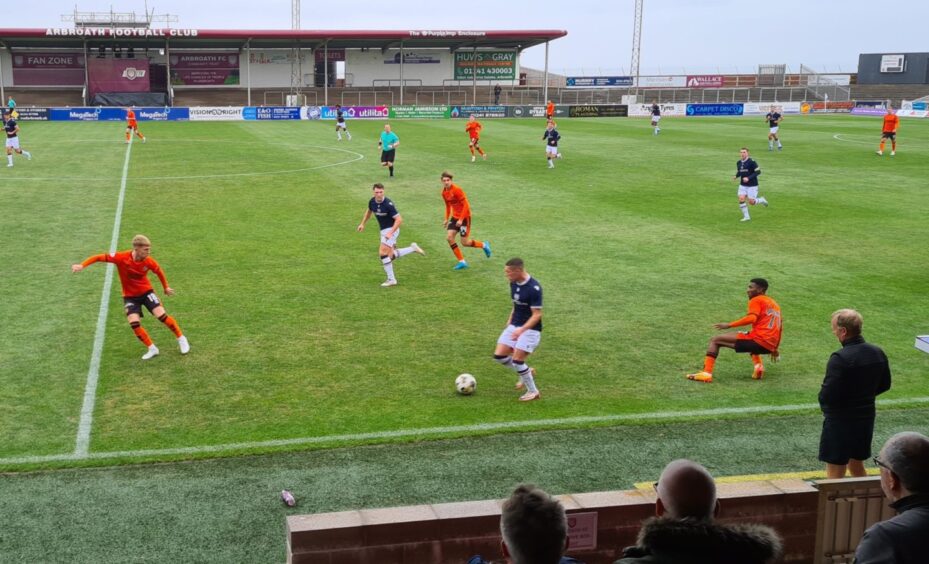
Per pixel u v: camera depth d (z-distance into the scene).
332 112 62.12
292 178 28.27
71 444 8.66
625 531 6.12
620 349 11.98
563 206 23.23
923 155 35.88
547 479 8.03
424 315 13.42
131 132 43.38
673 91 80.50
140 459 8.30
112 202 23.14
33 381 10.46
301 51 75.56
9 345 11.77
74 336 12.22
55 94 69.12
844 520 6.04
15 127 30.64
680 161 33.50
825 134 47.38
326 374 10.80
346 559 5.73
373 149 38.44
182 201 23.48
